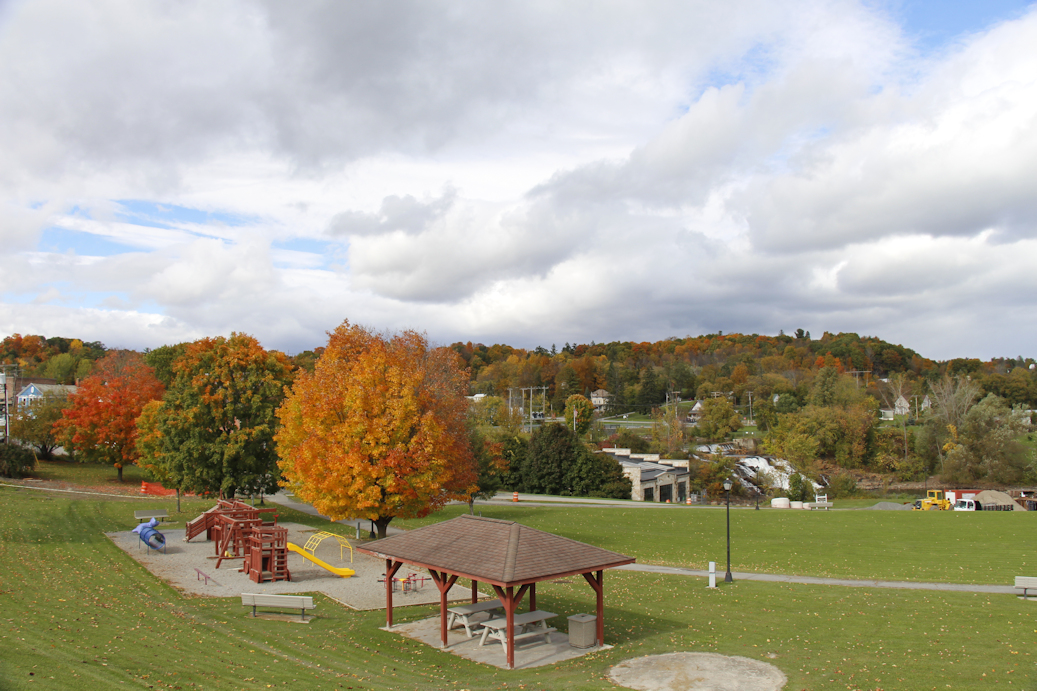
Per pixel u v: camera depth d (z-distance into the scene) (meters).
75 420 63.59
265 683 15.09
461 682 16.00
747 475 90.38
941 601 24.55
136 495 56.69
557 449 74.69
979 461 80.25
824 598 25.55
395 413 33.28
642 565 33.44
